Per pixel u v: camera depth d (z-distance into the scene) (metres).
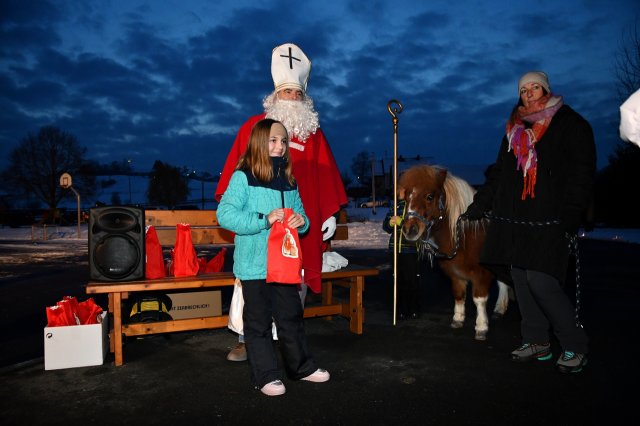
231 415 2.82
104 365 3.69
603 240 15.55
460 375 3.44
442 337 4.42
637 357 3.82
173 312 4.12
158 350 4.08
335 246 14.48
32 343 4.43
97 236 3.72
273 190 3.15
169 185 56.25
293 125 3.79
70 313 3.75
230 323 3.77
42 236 21.20
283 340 3.19
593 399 3.01
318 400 3.02
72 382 3.34
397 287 5.12
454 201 4.27
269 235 2.98
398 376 3.43
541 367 3.60
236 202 3.05
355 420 2.75
